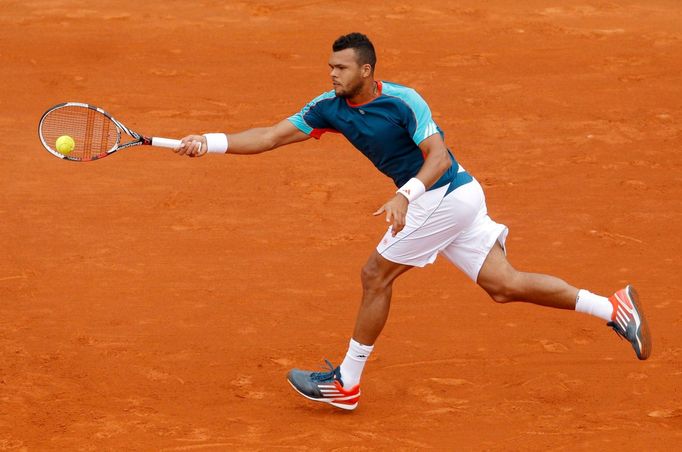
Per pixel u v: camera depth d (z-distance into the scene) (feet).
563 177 133.08
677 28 203.72
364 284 72.33
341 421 72.59
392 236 67.87
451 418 73.00
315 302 95.50
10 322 89.51
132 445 68.18
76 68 175.01
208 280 100.27
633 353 84.07
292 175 132.98
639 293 97.09
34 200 121.90
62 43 187.32
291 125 73.05
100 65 177.17
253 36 195.00
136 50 185.16
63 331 87.97
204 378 79.82
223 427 71.26
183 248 108.58
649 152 142.82
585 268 103.96
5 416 72.23
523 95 166.30
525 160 139.54
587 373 80.38
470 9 213.66
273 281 100.32
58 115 82.02
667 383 78.38
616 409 74.02
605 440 68.69
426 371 81.25
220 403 75.46
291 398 76.74
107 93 163.32
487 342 86.63
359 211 120.98
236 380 79.61
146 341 86.43
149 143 75.97
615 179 132.26
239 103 160.66
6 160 135.13
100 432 70.03
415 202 70.18
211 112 156.46
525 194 126.62
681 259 106.32
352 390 73.05
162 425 71.31
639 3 221.46
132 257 105.70
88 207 120.16
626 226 115.96
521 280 71.77
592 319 91.15
